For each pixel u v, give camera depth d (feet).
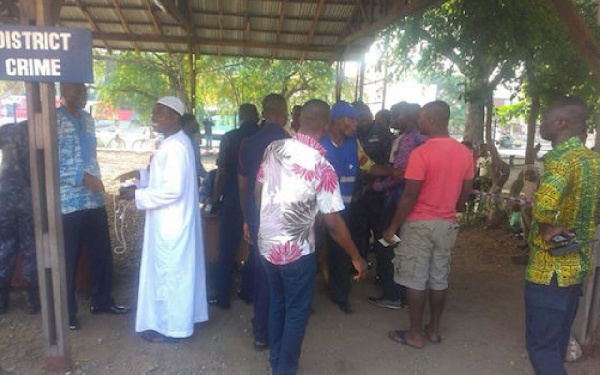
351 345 12.87
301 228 9.82
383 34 31.40
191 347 12.48
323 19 27.30
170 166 11.55
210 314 14.42
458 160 11.85
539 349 9.50
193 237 12.19
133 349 12.25
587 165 9.07
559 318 9.33
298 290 10.06
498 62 23.89
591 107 24.00
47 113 9.89
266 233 9.97
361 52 29.99
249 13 26.91
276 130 12.26
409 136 14.48
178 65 62.08
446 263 12.52
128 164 55.88
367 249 16.61
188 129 18.98
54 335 10.88
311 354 12.35
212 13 27.02
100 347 12.26
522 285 17.63
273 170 9.90
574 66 22.25
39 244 10.43
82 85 12.57
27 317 13.78
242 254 15.67
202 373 11.35
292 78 72.54
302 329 10.23
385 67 37.17
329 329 13.74
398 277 12.67
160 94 66.03
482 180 26.73
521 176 23.61
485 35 21.90
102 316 13.92
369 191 15.61
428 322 14.43
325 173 9.77
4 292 13.89
